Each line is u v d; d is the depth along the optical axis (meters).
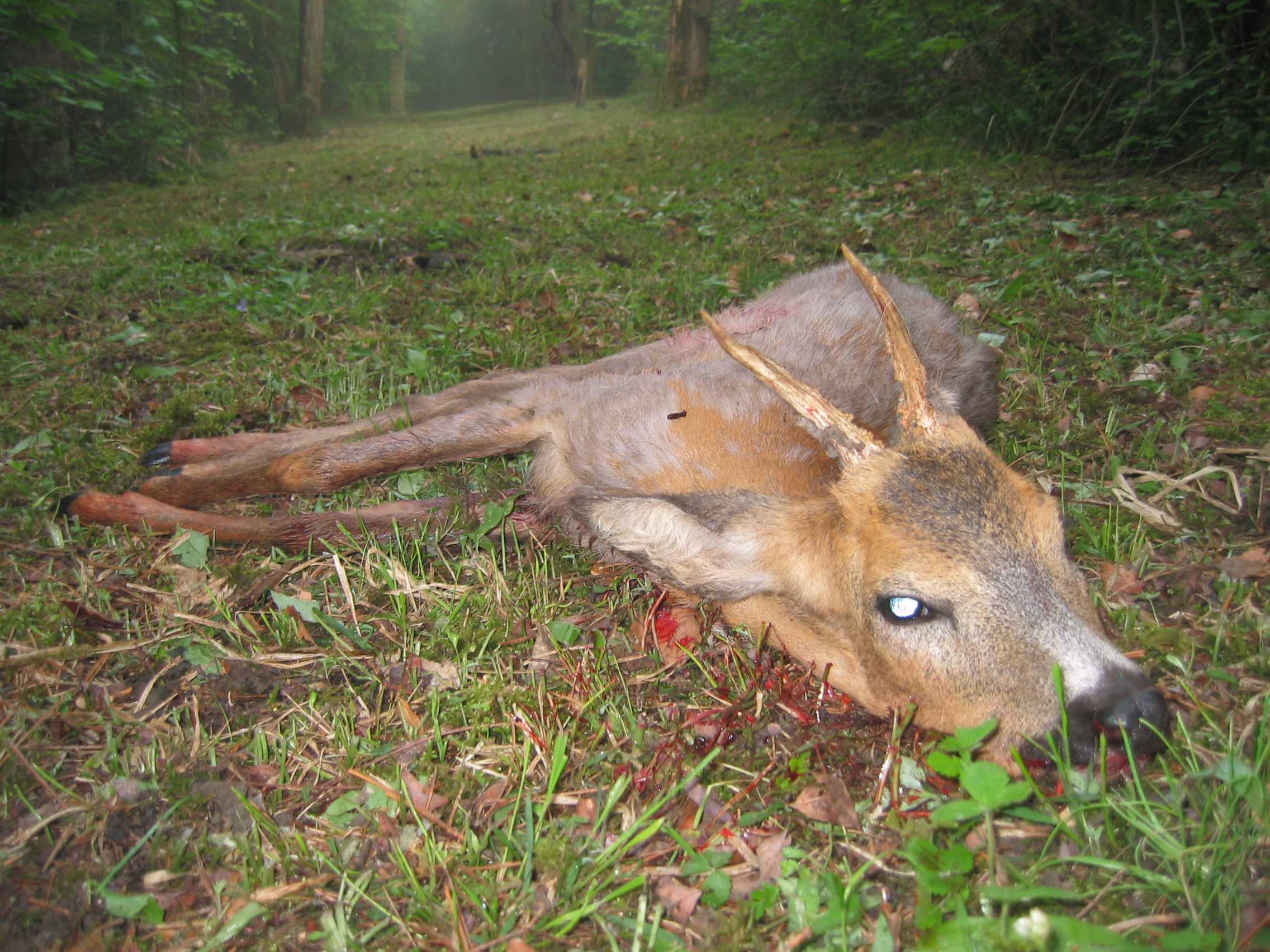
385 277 1.34
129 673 0.60
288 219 1.81
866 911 0.46
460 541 0.74
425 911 0.45
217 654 0.62
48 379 1.00
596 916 0.45
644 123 3.84
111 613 0.65
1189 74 1.80
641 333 1.11
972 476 0.54
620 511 0.60
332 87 7.04
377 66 8.09
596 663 0.61
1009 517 0.53
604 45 7.97
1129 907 0.45
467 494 0.78
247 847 0.49
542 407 0.79
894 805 0.51
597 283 1.28
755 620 0.63
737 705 0.58
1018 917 0.44
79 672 0.60
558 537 0.76
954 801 0.49
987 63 2.27
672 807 0.52
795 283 0.99
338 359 1.05
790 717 0.58
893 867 0.48
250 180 2.71
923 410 0.56
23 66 2.23
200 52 3.33
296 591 0.69
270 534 0.73
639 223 1.65
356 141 4.52
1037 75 2.13
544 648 0.63
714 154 2.59
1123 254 1.29
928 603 0.52
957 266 1.31
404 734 0.57
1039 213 1.57
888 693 0.56
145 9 2.93
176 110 2.96
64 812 0.50
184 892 0.47
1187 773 0.49
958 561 0.51
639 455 0.70
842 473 0.58
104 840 0.49
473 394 0.89
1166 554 0.69
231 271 1.41
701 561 0.60
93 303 1.21
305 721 0.57
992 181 1.85
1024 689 0.50
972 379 0.83
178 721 0.57
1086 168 1.91
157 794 0.52
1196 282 1.16
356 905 0.47
